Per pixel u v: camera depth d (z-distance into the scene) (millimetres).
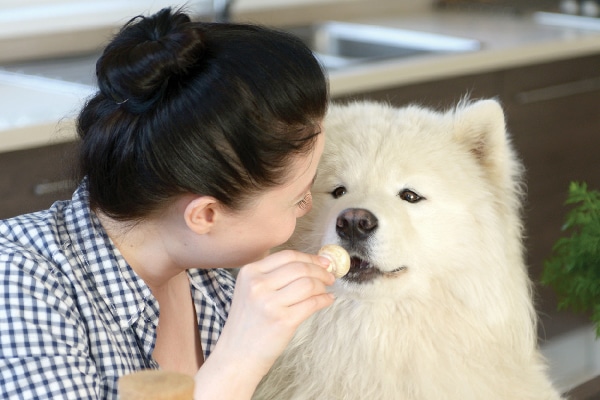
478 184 1924
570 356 4004
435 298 1851
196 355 1560
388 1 4766
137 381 888
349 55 4258
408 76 3322
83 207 1365
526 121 3840
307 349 1836
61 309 1227
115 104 1252
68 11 3682
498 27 4309
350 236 1747
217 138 1195
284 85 1215
